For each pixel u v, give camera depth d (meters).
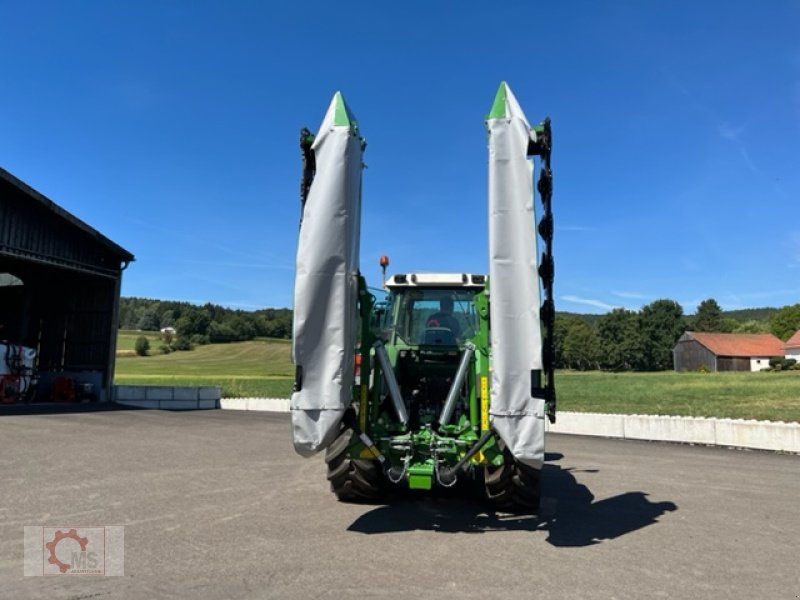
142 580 3.82
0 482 6.61
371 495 6.01
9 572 3.92
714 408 16.72
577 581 3.95
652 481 7.59
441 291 6.60
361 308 5.50
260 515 5.52
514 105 4.78
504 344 4.54
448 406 5.41
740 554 4.61
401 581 3.88
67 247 17.14
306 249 4.82
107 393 18.69
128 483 6.75
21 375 17.77
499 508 5.81
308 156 5.32
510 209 4.64
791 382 30.06
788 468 8.73
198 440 10.64
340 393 4.71
